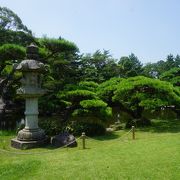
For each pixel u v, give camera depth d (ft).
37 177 27.25
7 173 28.91
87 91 58.18
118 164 30.42
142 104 59.93
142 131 57.41
